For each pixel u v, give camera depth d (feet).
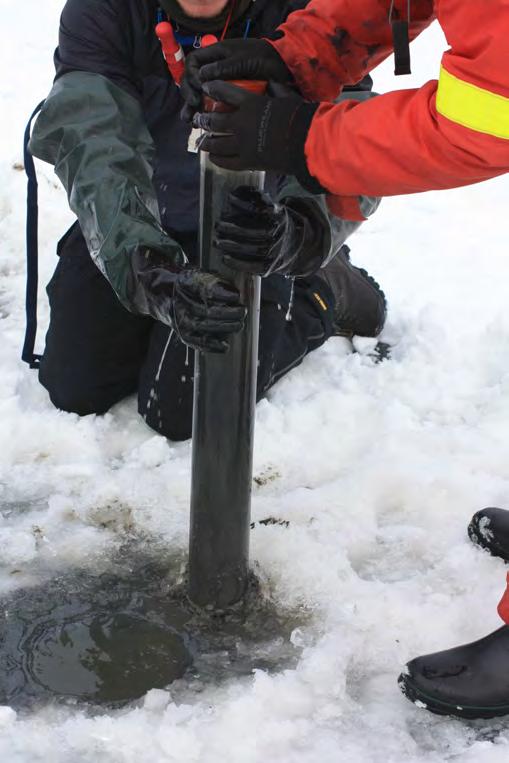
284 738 5.67
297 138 5.09
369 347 9.85
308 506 7.55
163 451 8.24
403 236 12.08
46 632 6.57
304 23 5.83
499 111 4.54
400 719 5.89
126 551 7.29
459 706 5.83
